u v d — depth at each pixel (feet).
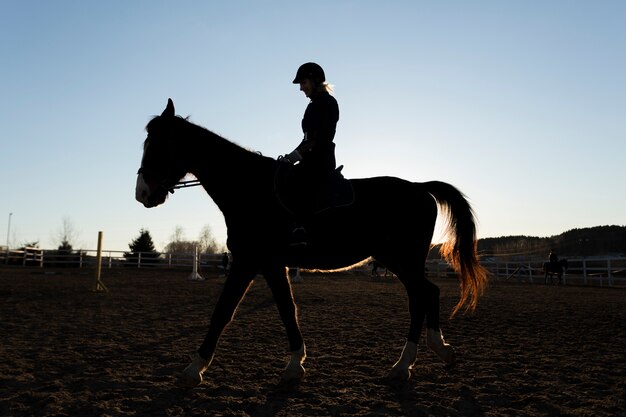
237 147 16.79
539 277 101.76
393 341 23.13
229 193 16.16
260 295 46.73
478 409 13.16
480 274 18.33
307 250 16.42
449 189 18.66
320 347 21.57
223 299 15.43
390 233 17.13
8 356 19.04
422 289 16.98
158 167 16.05
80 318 30.19
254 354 19.97
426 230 17.53
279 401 13.74
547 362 18.75
